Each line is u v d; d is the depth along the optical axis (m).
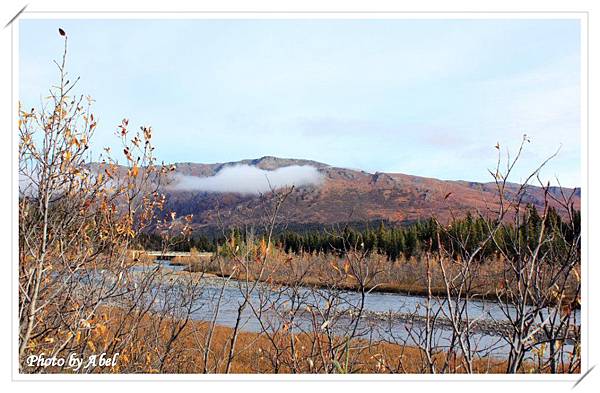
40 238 3.79
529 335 2.96
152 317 4.61
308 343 4.23
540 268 3.13
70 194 3.85
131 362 4.37
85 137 3.63
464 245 3.11
